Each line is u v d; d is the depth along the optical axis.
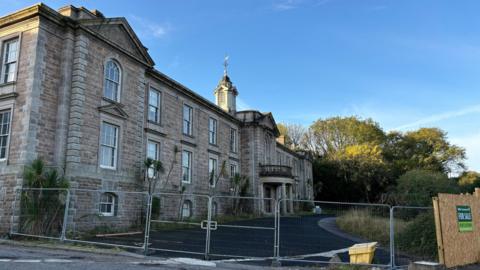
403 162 62.28
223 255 11.36
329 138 65.88
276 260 10.54
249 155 36.06
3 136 16.69
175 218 24.69
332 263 10.27
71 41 17.83
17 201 15.30
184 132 27.28
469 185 55.34
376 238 17.17
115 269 8.62
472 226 12.17
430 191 31.31
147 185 22.05
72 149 16.88
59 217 15.50
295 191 50.03
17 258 9.74
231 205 31.77
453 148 64.81
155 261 10.24
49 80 16.97
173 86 25.92
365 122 66.69
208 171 30.00
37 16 16.75
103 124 18.98
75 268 8.48
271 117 39.56
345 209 21.48
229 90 37.75
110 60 19.72
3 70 17.41
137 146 21.06
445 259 10.80
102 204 18.39
